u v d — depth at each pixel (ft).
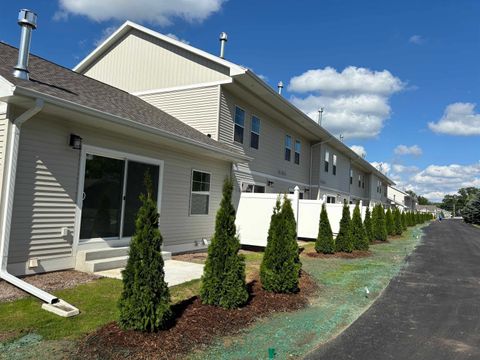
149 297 14.74
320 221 44.21
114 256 26.76
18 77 22.35
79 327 15.44
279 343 15.62
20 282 19.34
